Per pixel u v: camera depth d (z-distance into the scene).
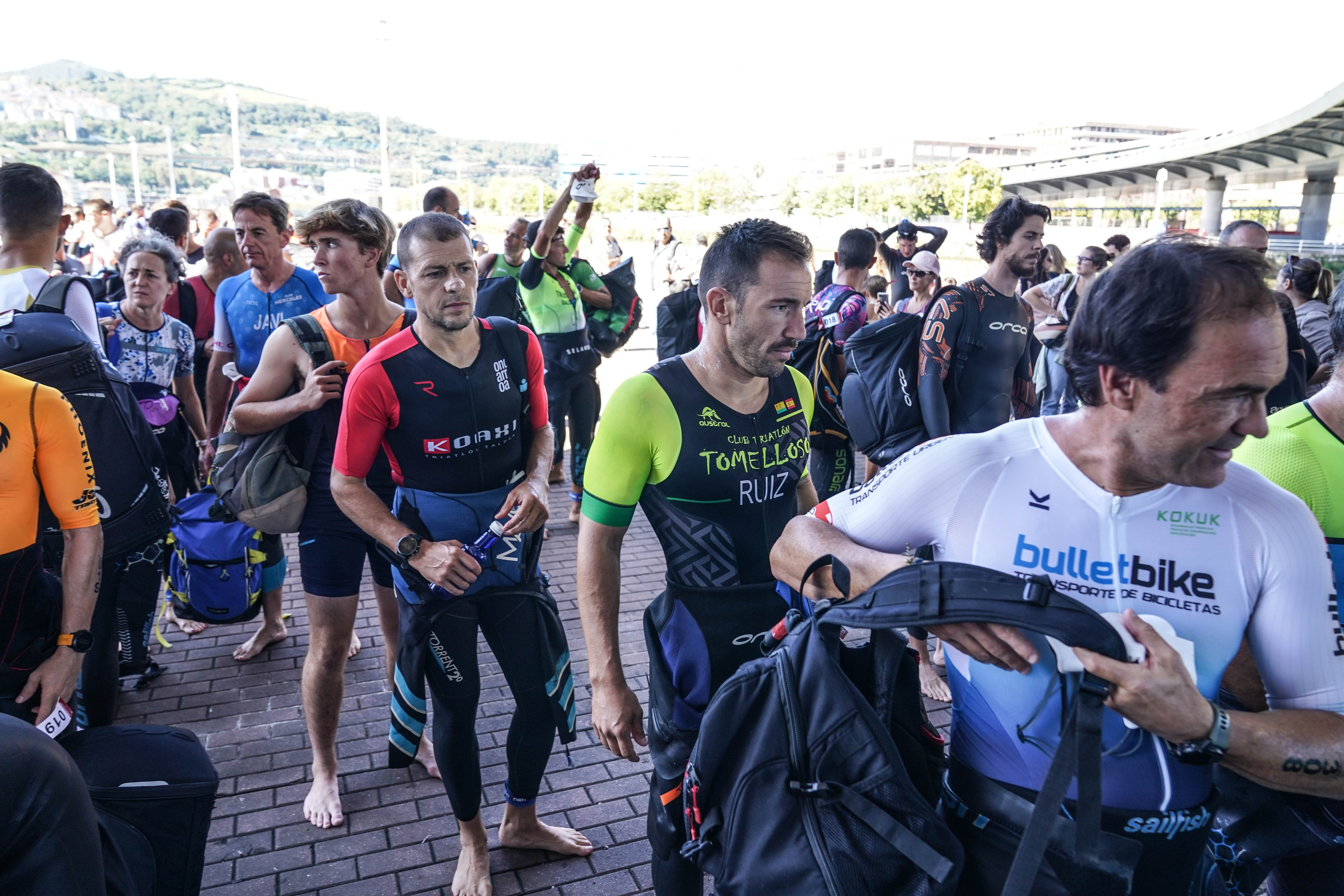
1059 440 1.25
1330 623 1.16
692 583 1.92
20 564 1.92
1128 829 1.19
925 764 1.40
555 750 3.45
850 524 1.39
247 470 2.78
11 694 1.93
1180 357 1.02
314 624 2.94
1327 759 1.08
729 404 1.94
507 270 6.44
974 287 3.59
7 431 1.89
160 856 1.72
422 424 2.47
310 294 3.86
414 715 2.58
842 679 1.27
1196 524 1.18
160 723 3.59
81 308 2.80
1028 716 1.21
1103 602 1.20
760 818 1.28
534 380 2.73
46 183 2.81
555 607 2.68
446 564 2.34
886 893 1.19
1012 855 1.22
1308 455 1.62
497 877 2.72
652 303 18.72
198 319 5.25
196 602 3.73
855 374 3.82
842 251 4.79
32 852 1.10
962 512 1.27
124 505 2.78
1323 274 5.45
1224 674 1.39
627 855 2.85
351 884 2.70
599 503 1.93
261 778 3.23
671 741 1.92
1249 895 1.72
